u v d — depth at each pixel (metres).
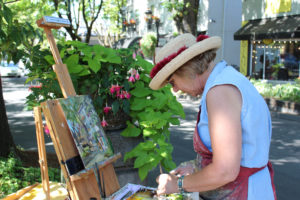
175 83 1.43
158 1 23.62
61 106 1.69
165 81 1.43
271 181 1.42
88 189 1.73
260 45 14.73
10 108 10.48
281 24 12.60
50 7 8.26
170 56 1.34
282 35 11.95
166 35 21.12
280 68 13.95
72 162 1.65
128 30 29.70
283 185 4.02
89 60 2.46
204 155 1.40
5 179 3.19
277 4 13.23
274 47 14.12
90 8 11.80
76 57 2.51
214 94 1.19
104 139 1.97
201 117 1.30
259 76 14.90
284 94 9.98
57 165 4.28
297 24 11.76
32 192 2.40
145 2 26.00
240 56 15.94
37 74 2.50
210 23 16.97
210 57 1.30
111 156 1.95
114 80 2.54
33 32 2.74
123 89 2.61
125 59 2.68
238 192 1.29
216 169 1.13
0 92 3.79
